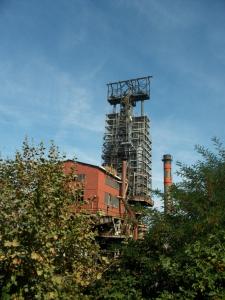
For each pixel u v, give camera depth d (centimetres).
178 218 1025
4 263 747
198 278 812
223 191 1020
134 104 7362
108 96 7450
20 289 738
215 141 1130
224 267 810
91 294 938
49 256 778
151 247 1015
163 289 898
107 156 6931
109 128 7175
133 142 6938
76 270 889
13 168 960
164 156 4278
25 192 878
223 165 1082
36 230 743
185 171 1088
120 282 917
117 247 1046
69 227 877
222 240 892
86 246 905
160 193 1082
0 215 774
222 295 768
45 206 801
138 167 6656
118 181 5238
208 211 966
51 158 1025
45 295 749
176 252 930
